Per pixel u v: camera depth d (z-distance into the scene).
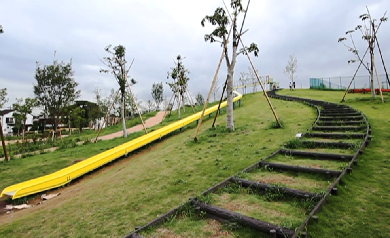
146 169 8.48
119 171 10.07
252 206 4.43
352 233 3.34
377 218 3.64
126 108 42.09
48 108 27.56
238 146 9.62
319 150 7.27
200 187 5.91
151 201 5.60
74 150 18.05
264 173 6.07
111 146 18.45
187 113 32.84
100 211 5.61
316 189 4.71
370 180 4.89
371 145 7.08
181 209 4.49
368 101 18.19
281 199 4.63
